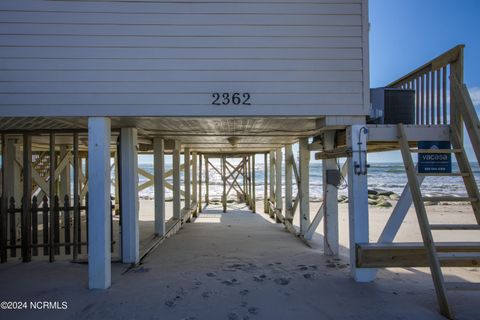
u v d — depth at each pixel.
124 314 3.52
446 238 7.80
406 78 5.45
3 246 5.32
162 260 5.70
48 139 6.92
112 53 4.14
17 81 4.07
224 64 4.20
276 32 4.23
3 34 4.06
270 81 4.23
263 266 5.28
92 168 4.18
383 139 4.42
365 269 4.43
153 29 4.16
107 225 4.26
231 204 16.52
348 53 4.29
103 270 4.21
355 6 4.29
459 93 4.16
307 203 7.50
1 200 5.38
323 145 5.67
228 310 3.62
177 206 9.01
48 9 4.09
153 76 4.16
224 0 4.20
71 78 4.11
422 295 3.98
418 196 3.79
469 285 3.46
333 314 3.50
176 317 3.46
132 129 5.38
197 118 4.34
